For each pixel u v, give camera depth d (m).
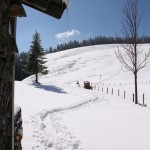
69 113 19.36
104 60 119.81
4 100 4.44
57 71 116.81
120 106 24.23
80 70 108.06
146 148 10.30
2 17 4.00
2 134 4.34
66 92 36.97
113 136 12.05
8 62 4.65
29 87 37.19
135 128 13.75
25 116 16.58
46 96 30.25
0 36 3.94
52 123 15.02
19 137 6.53
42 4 4.82
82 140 11.30
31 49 51.28
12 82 5.26
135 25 28.50
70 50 172.38
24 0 4.87
